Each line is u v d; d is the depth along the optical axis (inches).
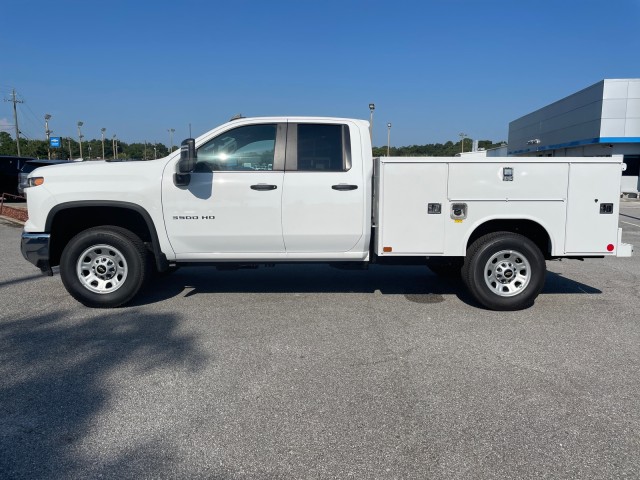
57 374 158.1
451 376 158.6
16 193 854.5
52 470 109.5
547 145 1558.8
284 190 219.6
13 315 218.5
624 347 184.7
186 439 121.9
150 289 264.7
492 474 109.2
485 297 226.2
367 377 157.4
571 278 301.3
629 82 1173.7
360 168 222.8
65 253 222.4
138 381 153.4
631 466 112.2
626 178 1255.5
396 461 113.7
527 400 142.9
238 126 221.8
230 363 167.6
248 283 279.3
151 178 219.1
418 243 224.8
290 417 132.6
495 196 221.9
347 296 252.8
